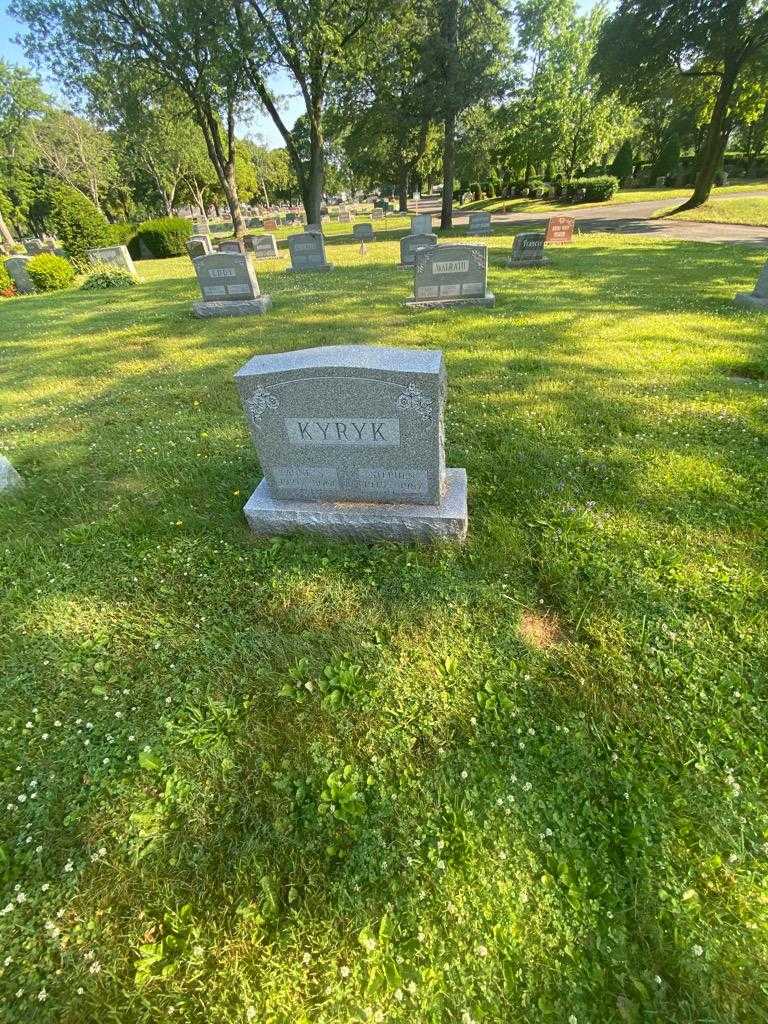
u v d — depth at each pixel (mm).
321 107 25469
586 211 31156
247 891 1876
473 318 8734
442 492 3453
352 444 3178
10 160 47312
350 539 3459
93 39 21438
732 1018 1536
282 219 50156
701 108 25828
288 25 21297
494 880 1852
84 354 8406
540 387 5637
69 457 4898
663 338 7055
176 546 3551
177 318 10469
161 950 1746
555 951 1688
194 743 2354
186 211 81250
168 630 2918
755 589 2918
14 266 18750
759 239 16594
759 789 2066
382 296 11125
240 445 4855
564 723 2354
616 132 38438
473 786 2137
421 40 22641
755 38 19484
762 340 6793
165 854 1986
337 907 1810
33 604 3162
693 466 4047
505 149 38875
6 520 3953
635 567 3131
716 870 1848
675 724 2293
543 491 3887
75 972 1715
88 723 2439
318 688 2574
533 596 3002
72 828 2088
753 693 2406
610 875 1849
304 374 2967
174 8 20031
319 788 2180
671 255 14266
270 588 3141
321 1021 1580
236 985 1661
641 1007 1571
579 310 8797
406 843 1972
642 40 20312
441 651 2701
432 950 1703
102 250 18906
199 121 26000
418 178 54750
